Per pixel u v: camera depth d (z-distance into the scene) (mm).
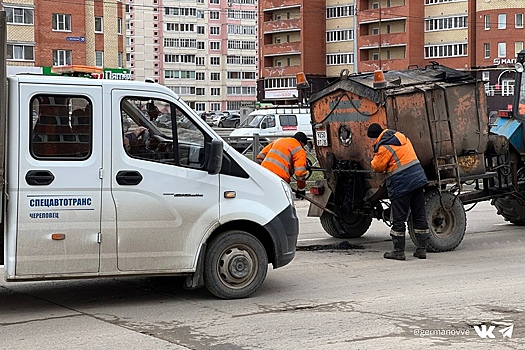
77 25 59625
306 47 82188
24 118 7023
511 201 13555
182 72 120625
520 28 70812
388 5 77125
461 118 11281
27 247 7043
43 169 7078
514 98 12945
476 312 7418
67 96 7184
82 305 7793
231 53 123938
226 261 7914
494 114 15438
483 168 11711
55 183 7113
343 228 12328
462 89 11273
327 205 11891
